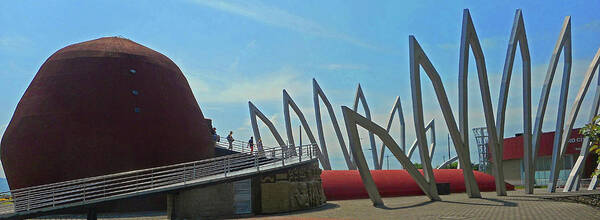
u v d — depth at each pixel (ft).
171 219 73.31
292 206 83.51
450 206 81.41
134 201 87.56
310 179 93.76
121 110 88.89
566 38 118.32
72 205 67.67
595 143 49.14
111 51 95.20
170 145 92.12
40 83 91.40
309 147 96.63
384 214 70.38
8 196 71.72
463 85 99.91
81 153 84.74
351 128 88.53
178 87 100.17
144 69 95.86
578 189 125.70
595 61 124.77
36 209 67.15
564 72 123.34
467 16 99.25
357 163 89.04
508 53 107.14
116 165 85.66
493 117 106.83
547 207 73.00
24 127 87.30
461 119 101.86
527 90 113.60
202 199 76.02
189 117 98.12
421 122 95.71
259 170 78.64
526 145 114.93
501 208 73.46
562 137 123.75
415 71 93.71
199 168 91.61
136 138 88.43
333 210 82.64
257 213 80.69
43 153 84.79
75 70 91.04
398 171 144.56
